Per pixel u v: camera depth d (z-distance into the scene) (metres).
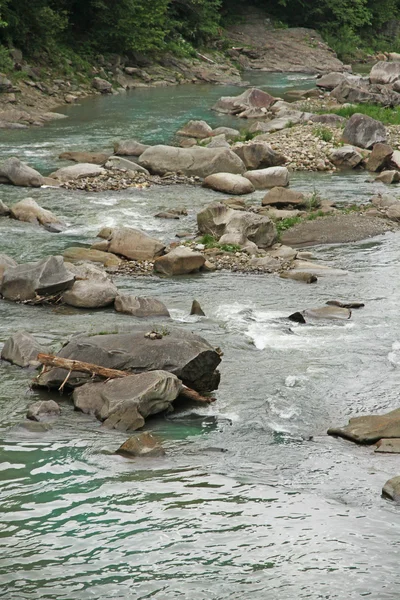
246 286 30.36
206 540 14.92
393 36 133.00
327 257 34.50
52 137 58.88
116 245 33.78
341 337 25.34
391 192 45.75
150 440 18.41
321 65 108.38
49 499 16.20
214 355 21.19
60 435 18.91
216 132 60.88
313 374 22.55
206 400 20.78
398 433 19.19
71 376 21.06
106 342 21.64
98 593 13.49
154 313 26.84
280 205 41.81
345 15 121.31
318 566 14.20
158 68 93.25
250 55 107.75
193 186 46.38
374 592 13.55
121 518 15.59
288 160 52.56
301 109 72.75
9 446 18.33
